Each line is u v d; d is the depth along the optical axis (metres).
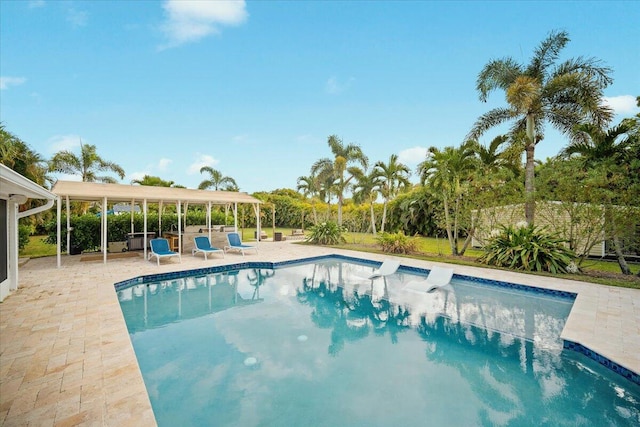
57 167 21.61
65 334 5.01
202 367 4.83
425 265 11.59
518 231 11.20
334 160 20.09
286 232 28.33
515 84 11.80
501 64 13.02
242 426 3.54
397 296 8.62
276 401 4.01
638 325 5.66
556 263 10.17
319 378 4.55
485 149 13.46
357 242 19.52
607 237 9.87
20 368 3.95
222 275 11.03
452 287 9.38
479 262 11.95
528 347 5.54
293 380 4.50
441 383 4.45
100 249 14.64
